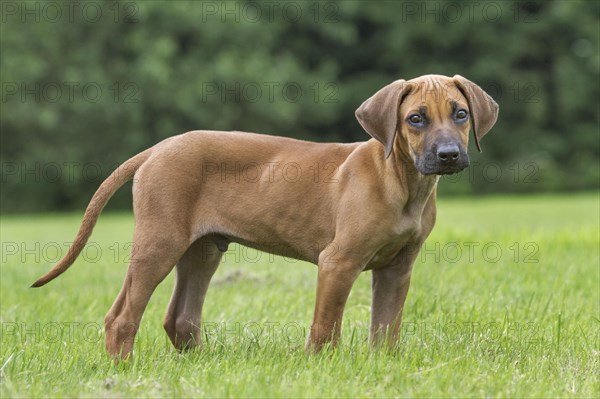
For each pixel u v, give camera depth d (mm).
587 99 44750
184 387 6301
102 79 37469
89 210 7793
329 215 7539
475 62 43375
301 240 7707
